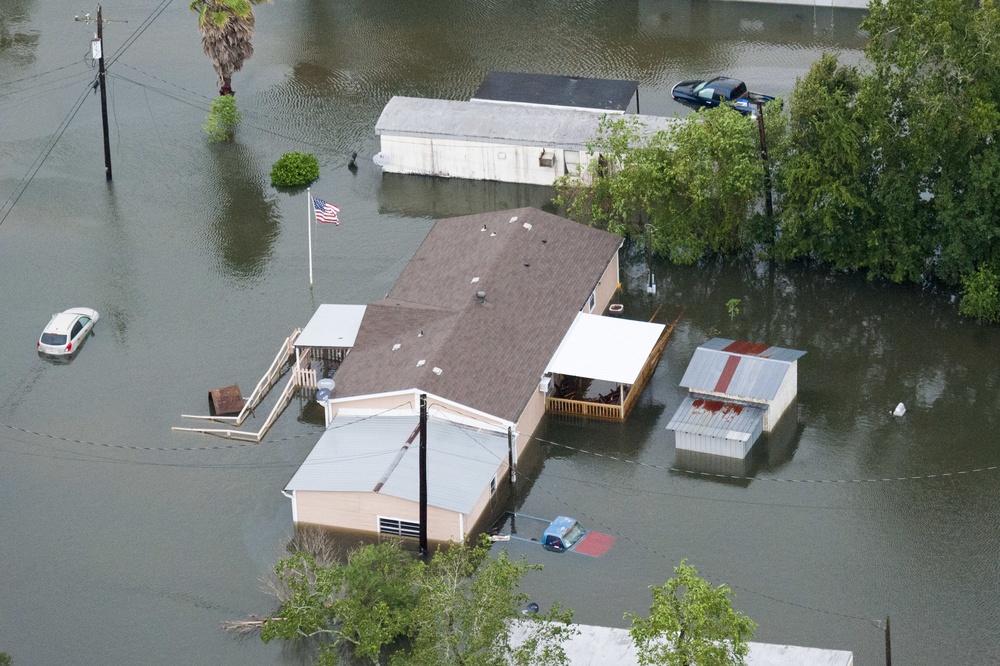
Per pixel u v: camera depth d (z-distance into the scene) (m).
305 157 120.12
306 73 137.62
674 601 62.44
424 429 76.31
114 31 149.12
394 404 86.69
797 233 103.38
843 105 97.44
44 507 84.56
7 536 82.31
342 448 84.44
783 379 88.31
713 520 81.19
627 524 81.31
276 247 111.38
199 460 88.31
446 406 85.44
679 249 106.00
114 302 105.06
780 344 97.75
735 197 103.50
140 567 79.56
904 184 97.12
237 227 114.25
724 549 78.81
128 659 73.25
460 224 102.62
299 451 88.81
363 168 122.25
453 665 63.25
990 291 96.50
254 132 127.69
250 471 87.06
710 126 103.69
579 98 121.19
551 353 90.50
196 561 79.81
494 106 120.25
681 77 131.25
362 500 80.38
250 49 129.25
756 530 80.19
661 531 80.56
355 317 97.19
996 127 92.88
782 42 137.25
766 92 125.75
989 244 98.38
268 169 122.19
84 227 114.75
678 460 86.62
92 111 132.62
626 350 90.88
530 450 87.94
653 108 125.75
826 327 99.38
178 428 91.38
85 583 78.56
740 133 102.44
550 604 75.19
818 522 80.56
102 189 120.00
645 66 134.12
